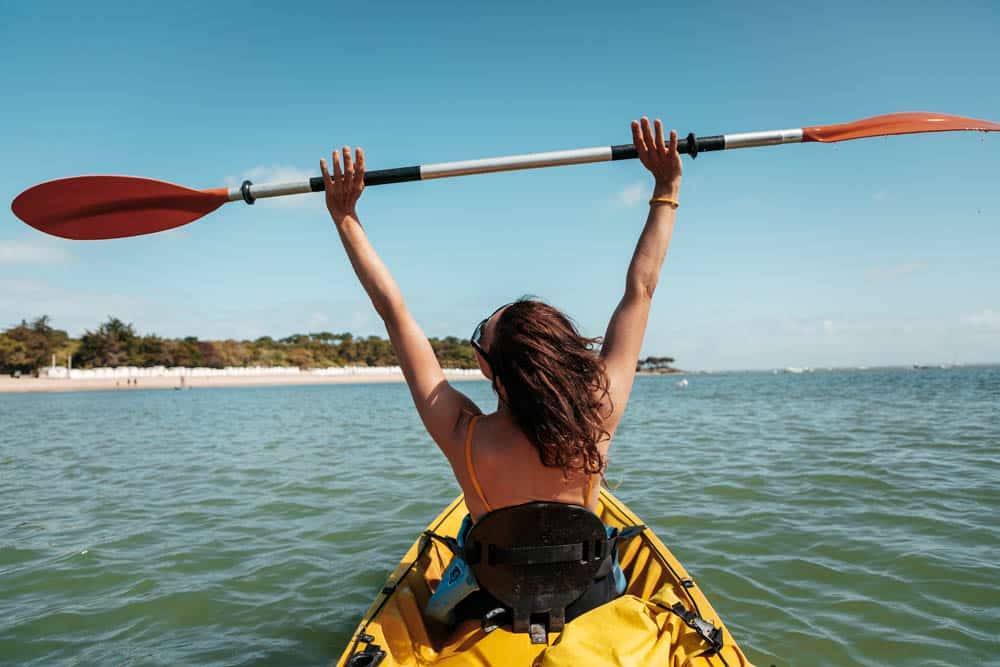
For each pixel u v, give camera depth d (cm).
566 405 144
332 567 451
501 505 159
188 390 5244
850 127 255
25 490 737
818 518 525
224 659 322
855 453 845
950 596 361
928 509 543
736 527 504
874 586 379
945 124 270
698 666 177
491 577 164
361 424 1597
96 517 600
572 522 159
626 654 157
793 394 2639
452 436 160
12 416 2033
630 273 174
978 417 1299
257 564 458
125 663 319
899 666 290
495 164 240
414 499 655
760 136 240
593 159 238
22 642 342
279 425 1586
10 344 6028
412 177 242
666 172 182
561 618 170
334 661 320
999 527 486
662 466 787
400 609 239
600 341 173
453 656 177
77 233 303
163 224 300
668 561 294
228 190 257
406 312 170
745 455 861
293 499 665
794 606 357
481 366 168
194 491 715
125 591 411
